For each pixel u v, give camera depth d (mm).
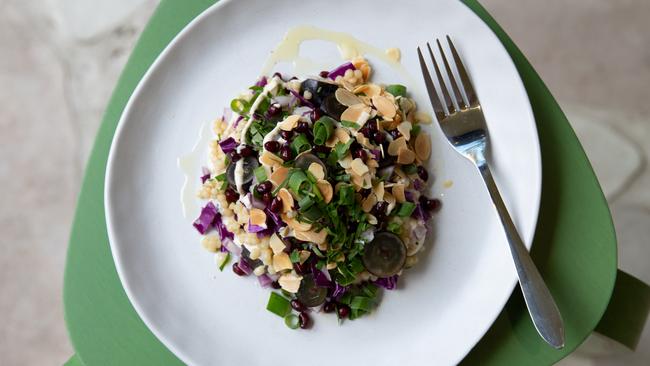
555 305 498
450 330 531
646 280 745
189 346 539
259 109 524
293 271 520
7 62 819
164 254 551
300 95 526
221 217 545
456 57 533
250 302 547
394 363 533
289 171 496
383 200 511
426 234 541
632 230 754
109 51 812
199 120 558
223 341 543
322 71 555
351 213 503
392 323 540
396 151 521
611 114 776
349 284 529
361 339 540
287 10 553
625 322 565
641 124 771
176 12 565
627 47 782
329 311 538
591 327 526
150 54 564
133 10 806
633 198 760
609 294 525
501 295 521
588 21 785
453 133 533
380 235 511
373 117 521
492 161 533
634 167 764
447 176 544
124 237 542
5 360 813
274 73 557
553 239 533
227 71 558
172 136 556
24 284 819
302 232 499
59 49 815
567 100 785
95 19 810
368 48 553
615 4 783
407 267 538
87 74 814
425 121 547
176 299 547
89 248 554
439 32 542
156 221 552
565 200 534
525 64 544
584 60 786
